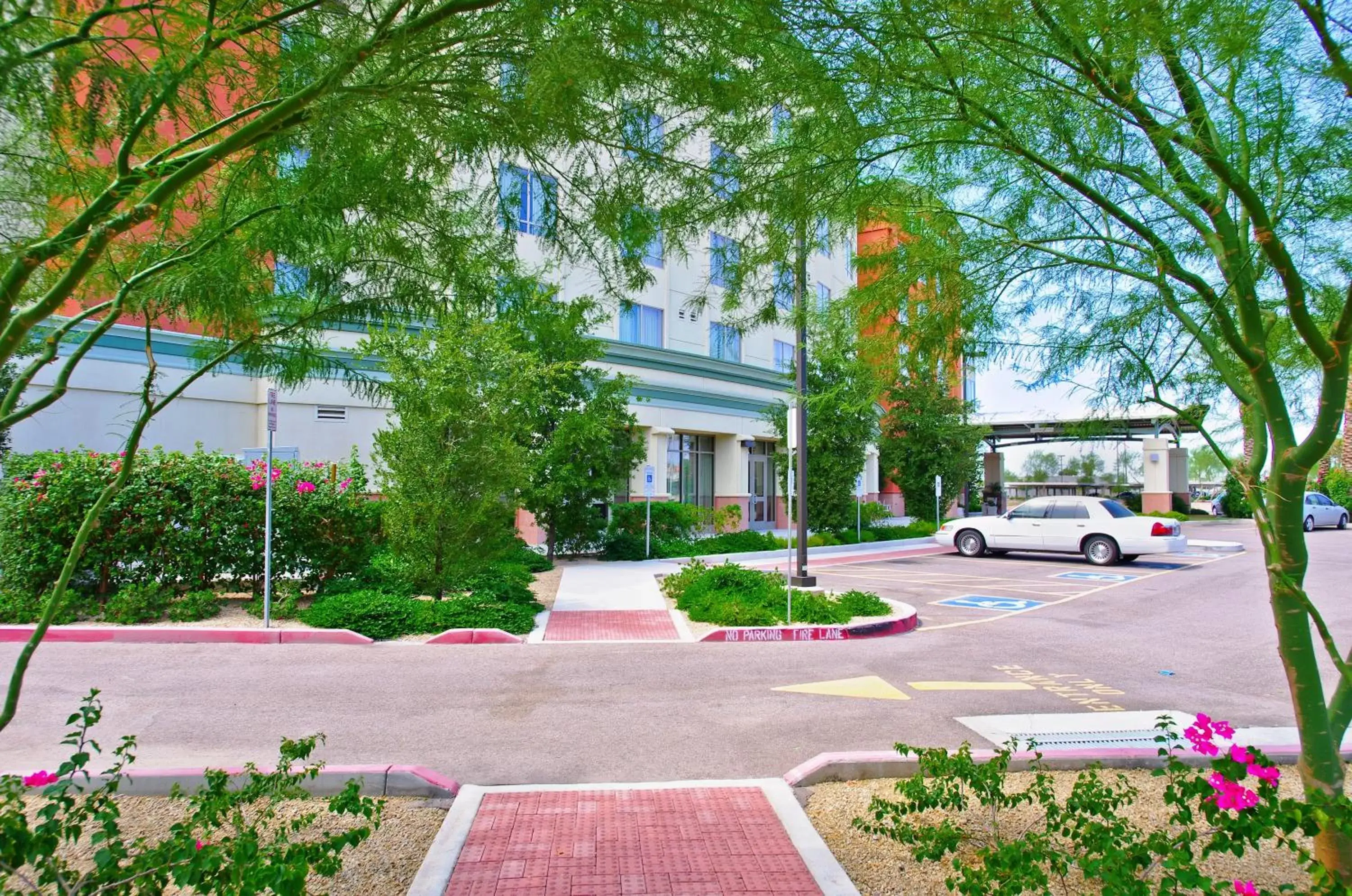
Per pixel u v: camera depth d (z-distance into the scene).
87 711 3.03
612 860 3.99
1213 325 4.15
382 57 3.25
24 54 2.61
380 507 11.54
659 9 2.96
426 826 4.46
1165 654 9.51
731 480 26.67
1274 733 6.14
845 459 24.78
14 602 10.08
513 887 3.71
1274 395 3.32
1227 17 3.05
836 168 3.95
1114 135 3.82
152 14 2.92
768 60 3.32
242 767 5.18
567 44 2.82
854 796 4.93
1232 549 25.52
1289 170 3.69
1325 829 3.21
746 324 4.55
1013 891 2.94
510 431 11.58
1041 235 4.59
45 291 3.67
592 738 6.13
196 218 4.41
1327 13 3.00
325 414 18.39
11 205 3.08
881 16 3.22
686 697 7.34
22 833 2.62
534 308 4.27
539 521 17.70
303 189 3.33
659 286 24.08
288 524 11.25
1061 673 8.42
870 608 11.59
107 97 2.98
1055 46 3.63
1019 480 75.88
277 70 3.35
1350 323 2.98
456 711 6.84
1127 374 4.29
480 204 3.91
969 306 4.63
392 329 4.48
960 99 3.64
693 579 13.10
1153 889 3.34
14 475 10.52
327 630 9.72
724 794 4.91
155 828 4.29
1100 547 20.20
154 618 10.15
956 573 18.16
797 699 7.28
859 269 5.04
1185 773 3.51
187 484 10.98
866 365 5.41
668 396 23.88
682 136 3.64
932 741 6.02
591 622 11.14
